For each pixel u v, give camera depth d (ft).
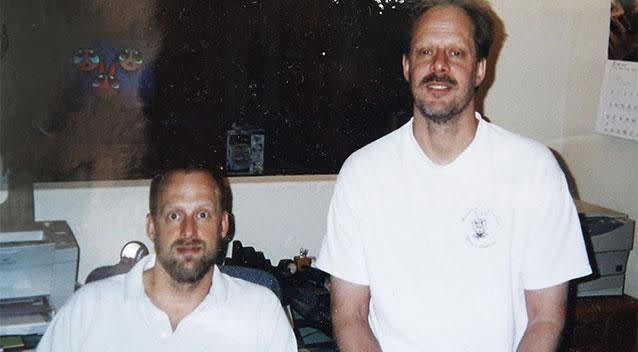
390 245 5.57
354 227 5.67
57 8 7.63
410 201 5.56
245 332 5.66
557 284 5.58
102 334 5.56
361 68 9.41
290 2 9.16
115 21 7.91
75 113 7.59
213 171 5.91
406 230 5.55
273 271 7.94
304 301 7.55
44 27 7.58
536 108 9.66
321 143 8.96
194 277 5.59
